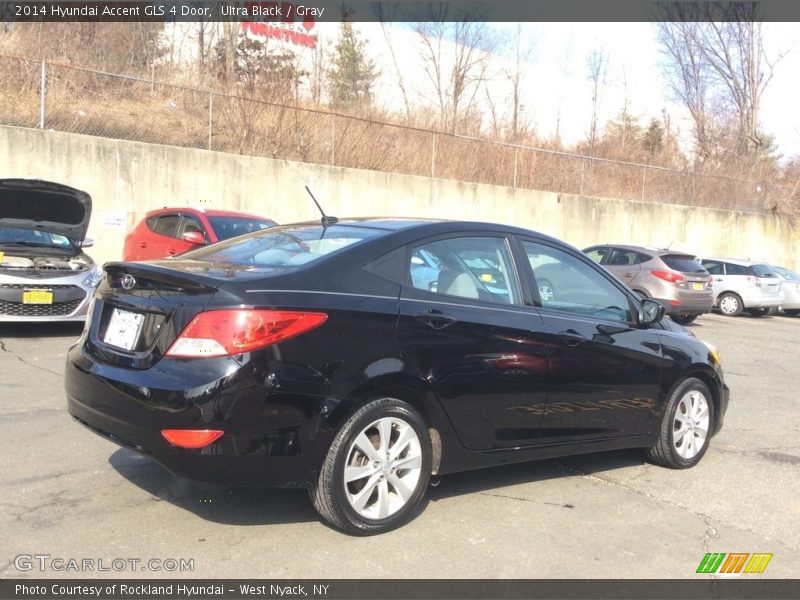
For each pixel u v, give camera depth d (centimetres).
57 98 1565
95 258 1408
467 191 2011
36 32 1977
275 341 356
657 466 548
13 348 855
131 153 1437
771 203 2852
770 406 780
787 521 448
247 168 1596
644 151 3088
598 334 484
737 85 3509
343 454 373
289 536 385
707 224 2617
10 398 634
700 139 3494
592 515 442
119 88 1694
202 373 349
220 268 396
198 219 1080
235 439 349
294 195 1677
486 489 479
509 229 475
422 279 420
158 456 355
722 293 1906
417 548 381
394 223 455
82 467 471
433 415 409
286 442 358
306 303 369
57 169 1355
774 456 589
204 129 1720
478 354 423
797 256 2895
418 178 1902
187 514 407
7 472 457
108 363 382
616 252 1552
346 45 2709
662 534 419
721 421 578
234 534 385
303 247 427
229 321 353
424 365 401
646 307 521
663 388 523
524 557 379
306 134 1855
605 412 490
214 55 2186
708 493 494
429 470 411
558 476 514
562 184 2391
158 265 398
